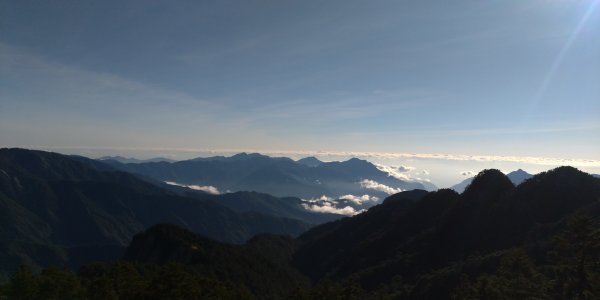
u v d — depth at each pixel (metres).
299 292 87.56
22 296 75.69
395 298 108.88
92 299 76.75
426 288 100.81
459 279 94.38
